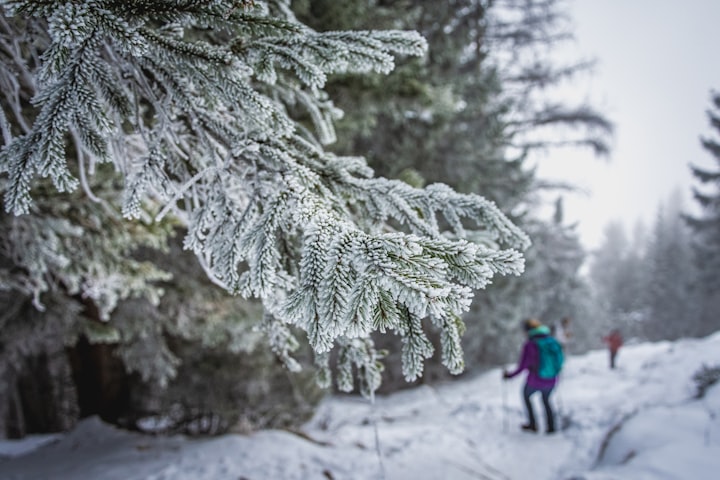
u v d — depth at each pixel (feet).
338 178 5.27
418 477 14.61
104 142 4.24
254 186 4.85
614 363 36.29
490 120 33.78
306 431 21.39
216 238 4.87
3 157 3.90
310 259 3.58
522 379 36.52
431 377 40.70
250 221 4.65
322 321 3.19
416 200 5.21
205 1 4.14
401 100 16.08
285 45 4.84
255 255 4.08
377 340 36.88
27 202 3.69
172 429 20.75
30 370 34.76
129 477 14.06
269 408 20.48
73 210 10.78
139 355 18.16
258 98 4.54
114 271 11.92
